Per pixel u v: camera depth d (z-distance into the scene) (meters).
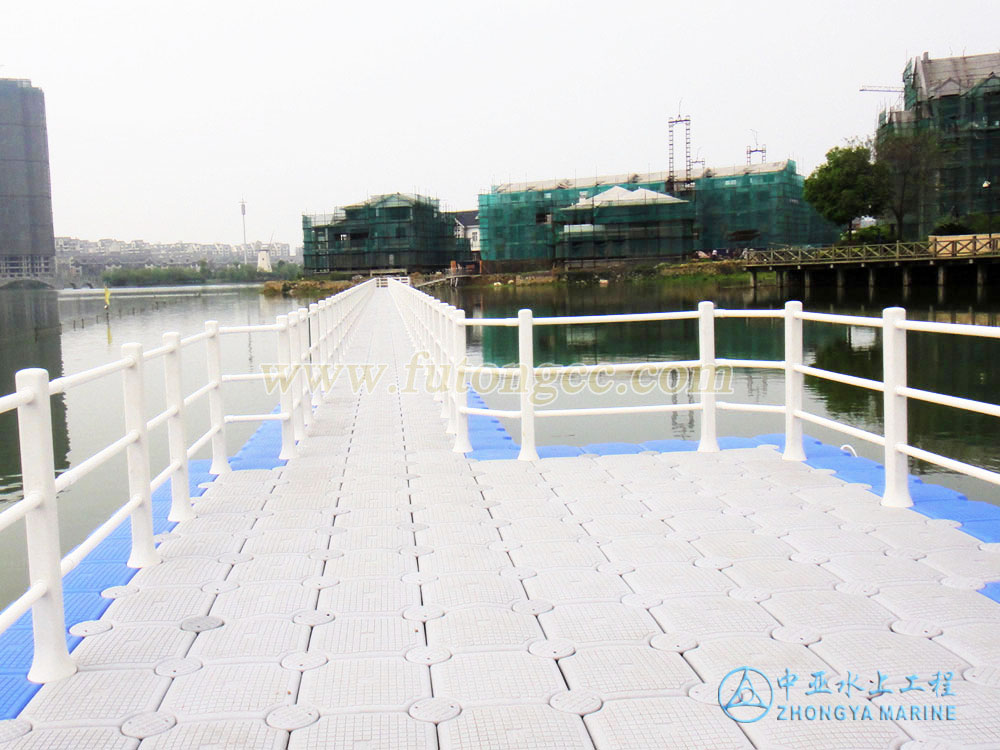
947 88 75.69
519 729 3.16
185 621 4.22
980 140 71.38
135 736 3.15
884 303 53.69
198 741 3.12
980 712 3.21
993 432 16.48
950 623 4.01
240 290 172.00
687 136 112.94
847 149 75.12
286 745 3.08
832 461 7.47
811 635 3.91
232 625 4.18
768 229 104.25
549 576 4.76
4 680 3.63
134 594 4.60
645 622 4.11
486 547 5.29
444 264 129.50
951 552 4.99
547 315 59.69
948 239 60.34
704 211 106.69
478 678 3.57
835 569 4.75
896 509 5.89
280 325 8.07
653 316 7.77
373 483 7.01
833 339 36.28
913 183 72.94
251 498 6.61
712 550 5.13
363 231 118.50
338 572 4.90
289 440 8.16
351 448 8.59
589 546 5.26
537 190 110.31
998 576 4.59
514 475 7.16
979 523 5.54
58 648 3.65
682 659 3.71
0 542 10.95
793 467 7.20
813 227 118.50
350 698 3.42
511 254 111.12
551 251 108.69
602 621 4.13
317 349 12.54
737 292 77.12
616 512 5.98
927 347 29.44
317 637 4.02
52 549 3.66
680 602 4.34
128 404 5.00
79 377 4.11
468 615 4.23
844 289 67.62
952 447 15.25
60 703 3.42
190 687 3.54
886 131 81.06
